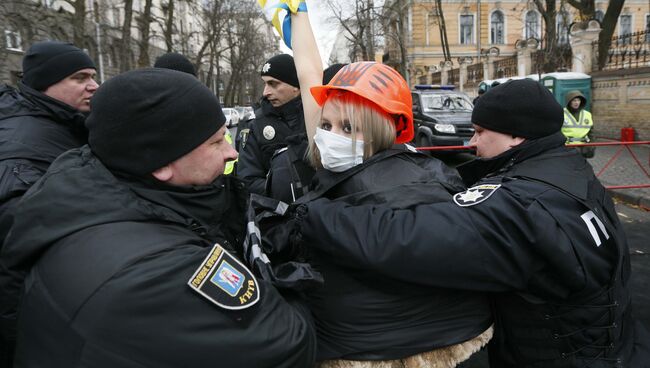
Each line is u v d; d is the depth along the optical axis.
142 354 0.86
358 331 1.20
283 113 2.93
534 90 1.37
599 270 1.23
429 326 1.21
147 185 1.05
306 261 1.31
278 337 0.97
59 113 2.11
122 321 0.85
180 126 1.01
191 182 1.09
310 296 1.27
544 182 1.26
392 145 1.32
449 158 11.37
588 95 12.84
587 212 1.25
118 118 0.99
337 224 1.17
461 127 10.48
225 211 1.28
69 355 0.87
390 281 1.16
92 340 0.85
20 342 0.95
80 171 1.01
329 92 1.35
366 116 1.26
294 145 1.95
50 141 2.01
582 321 1.26
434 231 1.11
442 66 27.30
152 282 0.88
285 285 1.06
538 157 1.36
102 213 0.96
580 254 1.18
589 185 1.35
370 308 1.19
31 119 2.03
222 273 0.95
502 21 34.81
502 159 1.42
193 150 1.05
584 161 1.43
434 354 1.22
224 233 1.37
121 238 0.93
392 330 1.19
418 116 11.52
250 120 3.20
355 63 1.34
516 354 1.37
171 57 3.21
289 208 1.36
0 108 2.05
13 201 1.68
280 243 1.29
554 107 1.37
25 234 0.97
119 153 1.00
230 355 0.91
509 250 1.14
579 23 14.27
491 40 35.06
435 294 1.21
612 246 1.26
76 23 14.23
